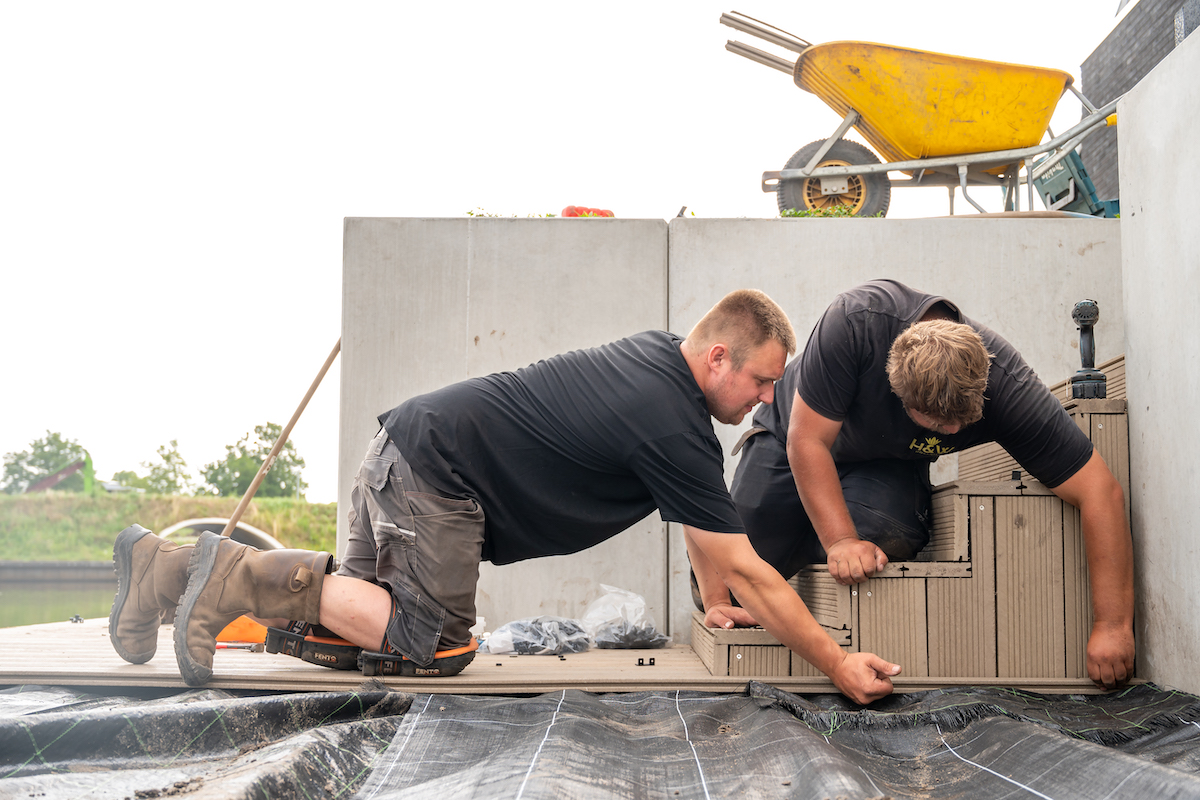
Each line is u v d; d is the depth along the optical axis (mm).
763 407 2473
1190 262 1690
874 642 1821
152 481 25750
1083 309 2045
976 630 1831
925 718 1436
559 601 2975
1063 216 3178
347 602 1729
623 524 1877
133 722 1203
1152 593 1827
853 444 2078
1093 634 1807
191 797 870
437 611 1736
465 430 1771
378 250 3123
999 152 3803
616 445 1709
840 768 967
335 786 1031
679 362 1732
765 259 3131
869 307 1895
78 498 19422
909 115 3779
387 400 3072
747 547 1667
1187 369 1700
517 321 3109
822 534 1914
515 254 3133
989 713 1442
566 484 1804
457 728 1325
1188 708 1471
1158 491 1809
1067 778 1020
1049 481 1832
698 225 3148
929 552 2135
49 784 976
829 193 3922
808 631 1630
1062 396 2291
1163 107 1812
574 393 1778
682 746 1263
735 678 1793
